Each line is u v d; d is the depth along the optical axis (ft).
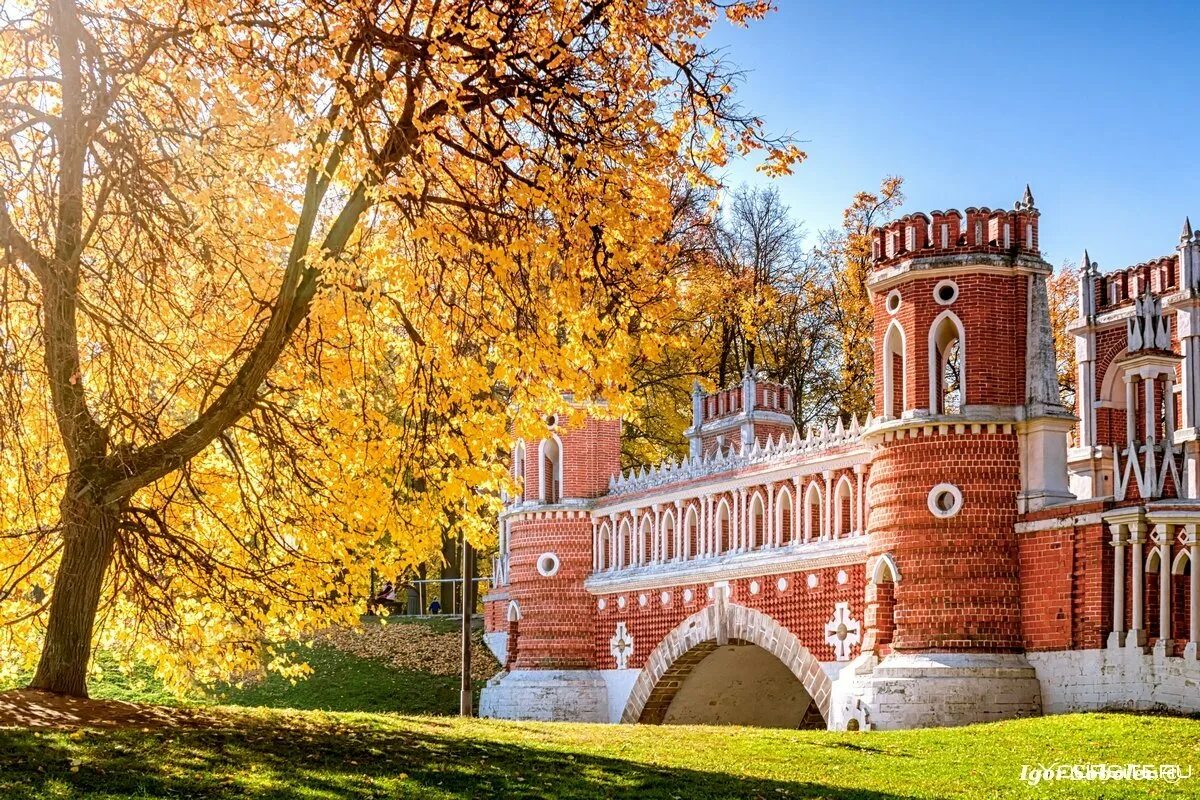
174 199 68.80
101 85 65.82
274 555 84.33
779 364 221.46
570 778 70.64
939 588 114.32
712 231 209.05
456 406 78.43
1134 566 102.78
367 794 62.28
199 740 69.97
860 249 213.25
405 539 79.51
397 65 69.31
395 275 76.28
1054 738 88.12
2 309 69.77
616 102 74.54
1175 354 123.44
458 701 172.96
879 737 93.97
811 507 135.33
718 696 164.35
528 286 73.61
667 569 156.87
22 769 59.93
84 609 75.51
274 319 70.85
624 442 233.76
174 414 85.71
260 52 68.44
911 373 117.80
